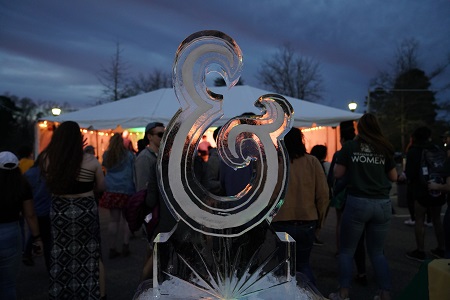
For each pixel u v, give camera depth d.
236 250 1.20
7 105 24.55
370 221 2.72
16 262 2.36
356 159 2.69
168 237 1.18
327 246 4.94
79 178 2.55
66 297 2.51
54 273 2.50
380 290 2.66
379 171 2.67
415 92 26.03
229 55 1.17
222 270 1.19
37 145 9.56
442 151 4.03
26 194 2.46
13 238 2.32
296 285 1.26
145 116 8.22
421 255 4.16
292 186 2.50
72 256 2.52
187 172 1.18
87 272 2.55
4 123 24.20
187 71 1.17
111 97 24.55
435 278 1.69
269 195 1.21
